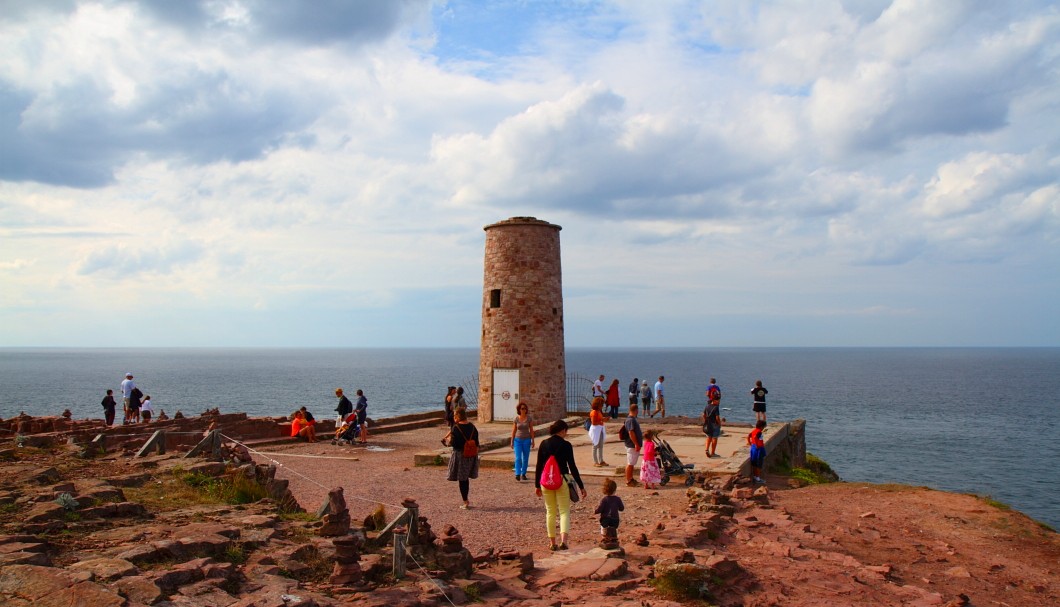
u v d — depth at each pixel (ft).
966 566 37.81
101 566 22.03
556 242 106.11
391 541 29.71
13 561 21.93
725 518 42.88
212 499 34.99
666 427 96.89
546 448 35.60
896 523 46.37
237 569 23.84
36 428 73.10
